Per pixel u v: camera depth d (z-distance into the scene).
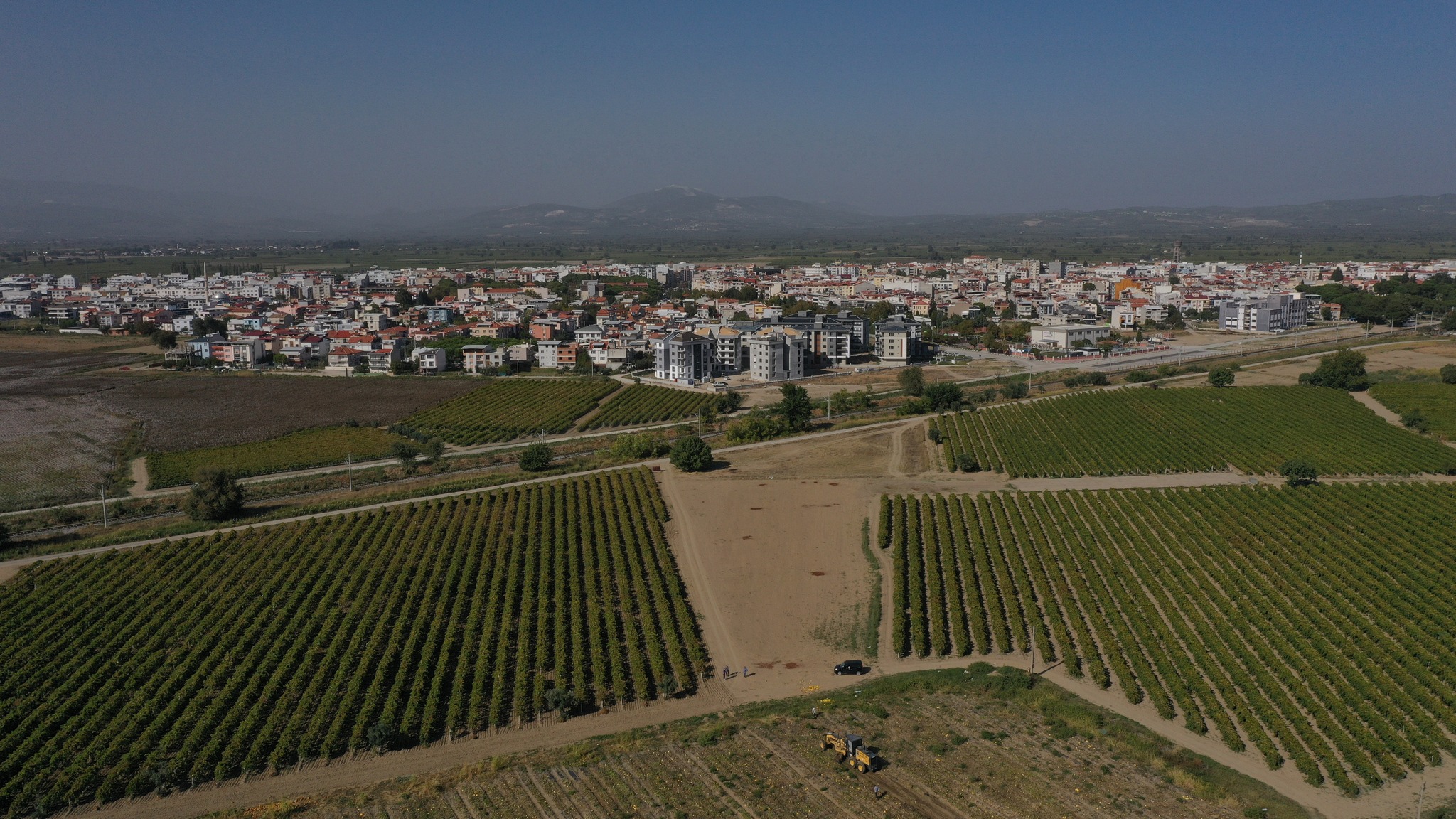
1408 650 163.88
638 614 184.25
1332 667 159.88
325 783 134.25
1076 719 145.00
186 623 178.88
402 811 125.44
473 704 150.38
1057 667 163.62
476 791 129.62
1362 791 127.56
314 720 145.00
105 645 172.00
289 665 161.12
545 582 191.12
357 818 124.38
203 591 192.50
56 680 159.88
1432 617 175.62
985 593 187.75
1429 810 122.81
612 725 148.38
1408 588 190.38
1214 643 164.38
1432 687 151.62
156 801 131.50
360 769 137.62
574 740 144.12
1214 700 145.62
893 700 153.50
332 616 178.75
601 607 184.62
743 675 164.25
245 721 144.88
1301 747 135.38
